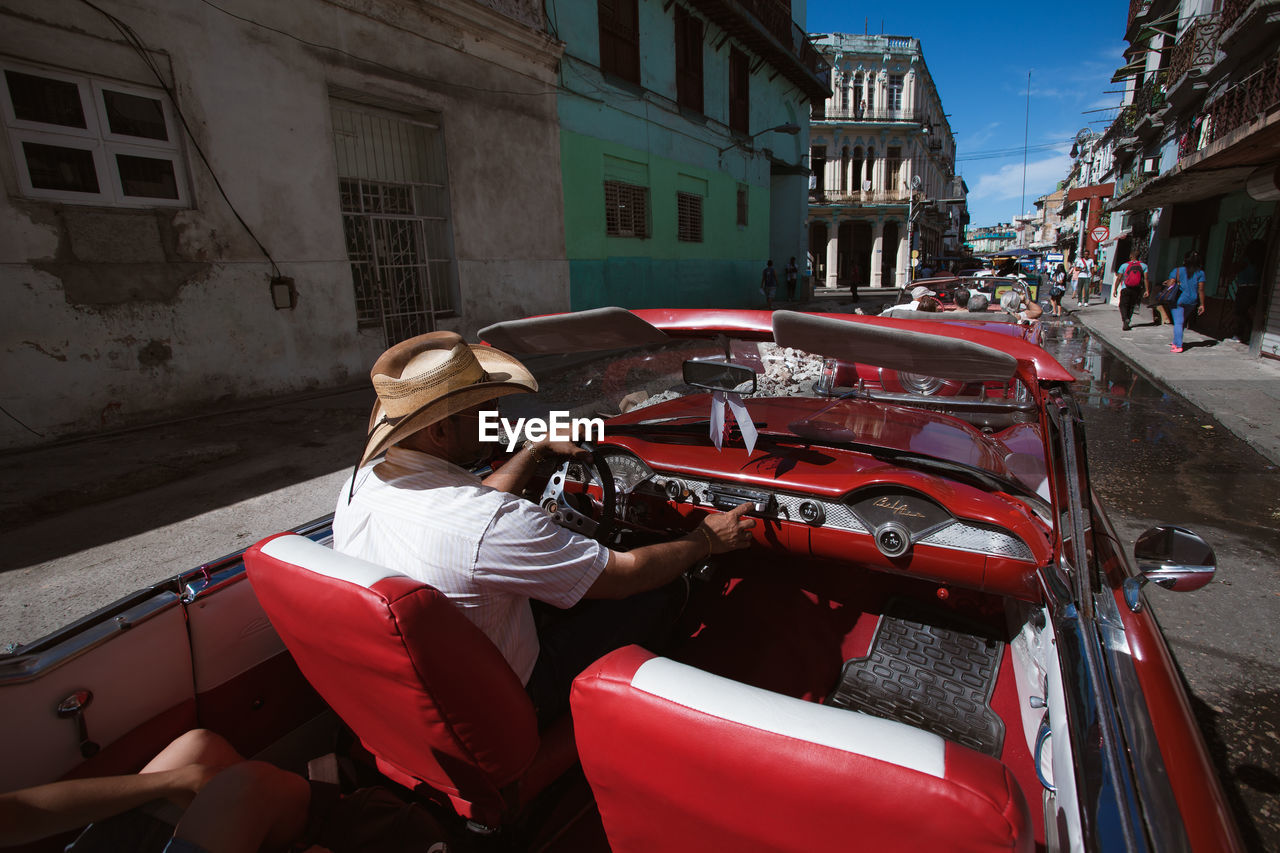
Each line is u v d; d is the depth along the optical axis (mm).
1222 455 5902
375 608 1138
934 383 2533
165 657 1548
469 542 1315
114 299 5754
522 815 1463
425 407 1380
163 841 1271
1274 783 2244
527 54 10203
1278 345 9914
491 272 9969
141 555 3576
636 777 1076
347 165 8078
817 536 1992
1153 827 959
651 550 1626
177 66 6031
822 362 2576
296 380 7301
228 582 1673
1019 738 1846
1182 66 15461
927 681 2053
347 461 5098
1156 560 1475
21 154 5168
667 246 14891
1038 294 18766
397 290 8695
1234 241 12898
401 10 8125
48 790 1195
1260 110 10391
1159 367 9891
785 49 18219
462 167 9305
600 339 2133
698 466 2184
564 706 1584
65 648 1366
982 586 1785
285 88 6938
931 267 28953
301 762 1898
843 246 41750
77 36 5379
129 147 5789
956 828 828
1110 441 6410
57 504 4195
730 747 966
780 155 21000
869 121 38438
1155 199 15109
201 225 6320
